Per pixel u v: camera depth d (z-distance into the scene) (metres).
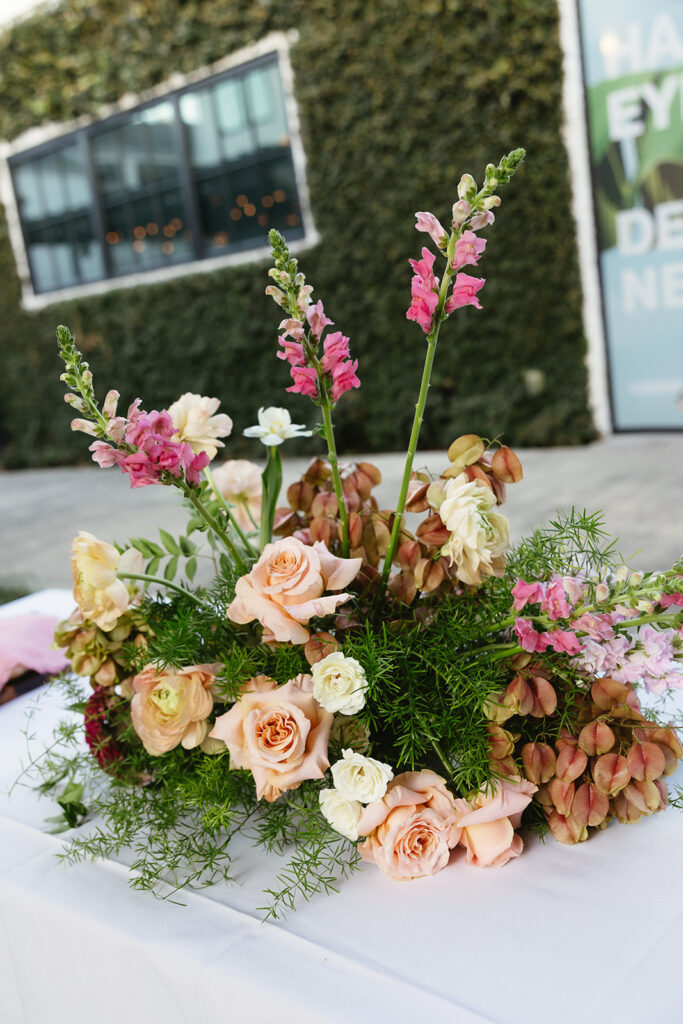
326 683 0.74
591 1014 0.60
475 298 0.73
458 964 0.66
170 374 6.98
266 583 0.76
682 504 3.67
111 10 6.59
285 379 6.38
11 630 1.34
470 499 0.76
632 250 5.04
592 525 0.85
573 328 5.24
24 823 0.92
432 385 5.73
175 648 0.83
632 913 0.69
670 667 0.73
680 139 4.75
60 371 7.72
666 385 5.14
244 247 6.56
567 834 0.77
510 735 0.75
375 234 5.67
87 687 1.20
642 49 4.72
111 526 4.90
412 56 5.25
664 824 0.80
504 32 4.96
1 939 0.84
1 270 7.86
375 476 0.90
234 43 6.05
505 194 5.18
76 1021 0.80
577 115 4.96
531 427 5.41
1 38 7.18
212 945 0.70
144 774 0.89
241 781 0.82
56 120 7.20
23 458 8.14
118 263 7.34
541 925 0.69
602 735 0.74
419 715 0.76
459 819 0.76
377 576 0.83
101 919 0.74
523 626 0.73
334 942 0.69
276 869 0.80
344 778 0.73
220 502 0.90
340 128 5.62
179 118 6.57
